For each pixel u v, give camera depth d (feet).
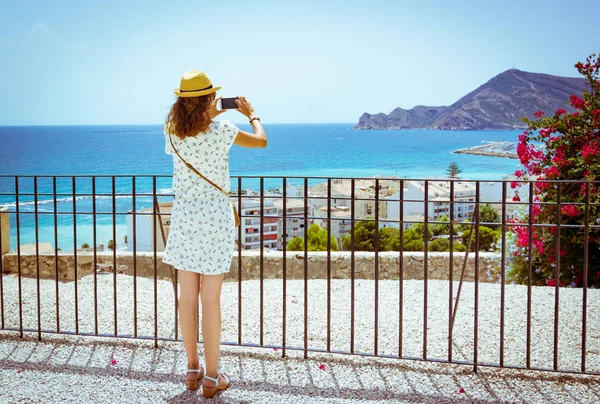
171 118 10.50
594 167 24.59
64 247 168.45
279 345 13.89
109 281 22.21
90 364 12.29
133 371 11.92
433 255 25.18
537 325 15.56
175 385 11.25
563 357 12.98
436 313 17.02
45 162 511.40
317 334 14.87
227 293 20.11
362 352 12.85
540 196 27.07
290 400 10.52
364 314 16.96
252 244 154.61
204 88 10.23
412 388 11.07
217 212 10.64
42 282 23.29
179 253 10.69
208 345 10.64
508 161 568.41
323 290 20.62
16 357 12.69
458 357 13.01
